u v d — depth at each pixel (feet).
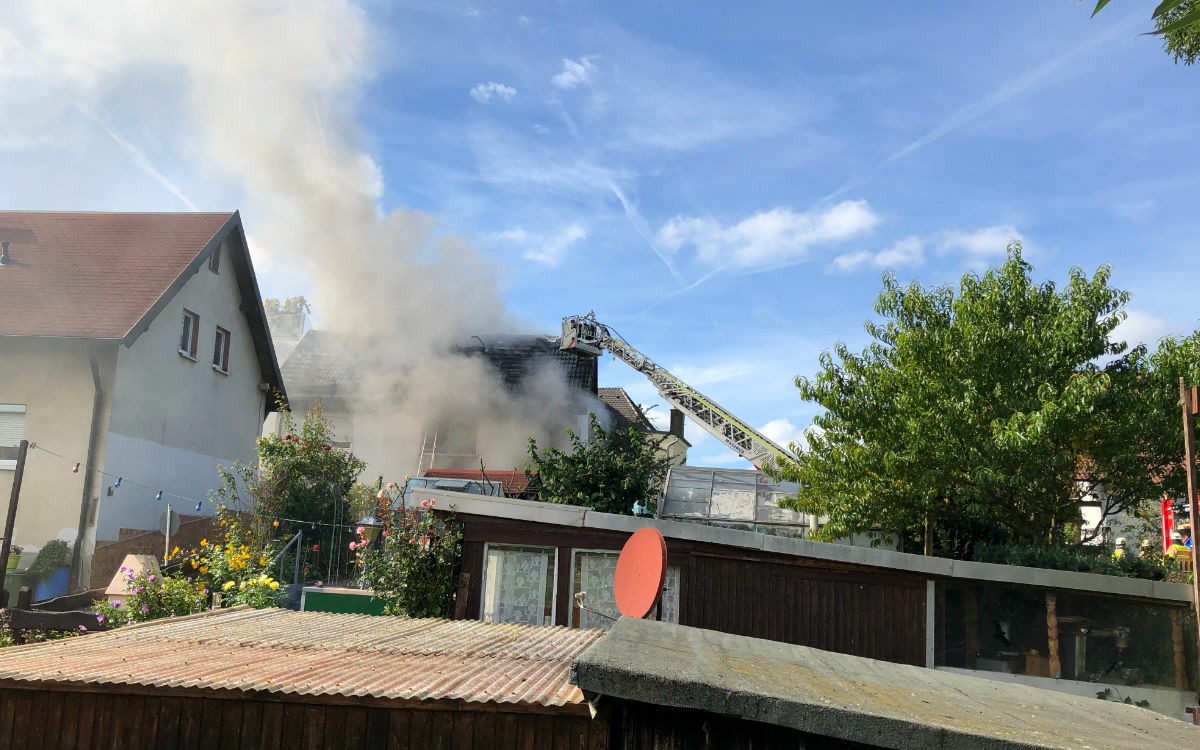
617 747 10.98
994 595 35.40
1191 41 34.71
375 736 13.80
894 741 9.51
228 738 14.03
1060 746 9.74
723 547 34.91
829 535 48.34
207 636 19.72
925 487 44.68
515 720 13.70
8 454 52.42
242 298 71.56
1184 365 43.45
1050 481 45.21
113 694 14.33
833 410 49.19
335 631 21.45
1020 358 45.85
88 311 53.93
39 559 49.42
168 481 59.47
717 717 10.85
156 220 66.90
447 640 20.27
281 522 54.75
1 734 14.39
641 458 59.62
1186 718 34.06
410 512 35.78
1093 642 35.01
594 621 34.53
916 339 47.32
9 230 63.26
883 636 34.68
